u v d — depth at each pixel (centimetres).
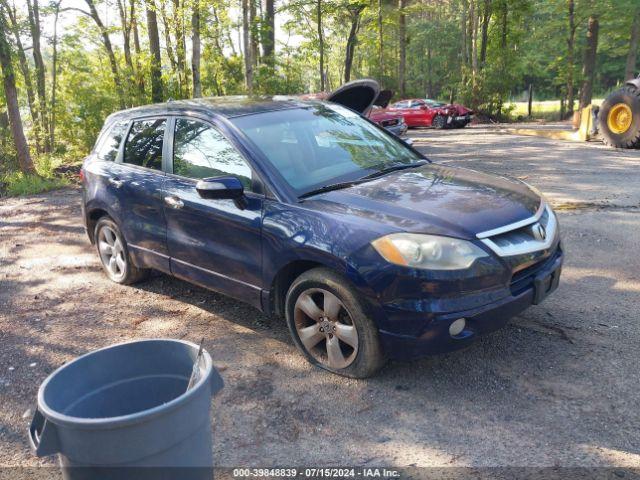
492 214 340
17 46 1609
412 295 311
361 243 324
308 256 346
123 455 176
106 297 523
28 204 1002
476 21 3156
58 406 197
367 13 3094
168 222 450
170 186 446
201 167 429
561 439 286
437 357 374
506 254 324
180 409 183
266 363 383
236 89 2261
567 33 3027
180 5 1636
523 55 3256
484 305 316
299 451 292
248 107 453
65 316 485
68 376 202
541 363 360
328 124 459
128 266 525
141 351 218
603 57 5400
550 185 890
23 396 362
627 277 493
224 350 406
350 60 3069
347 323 348
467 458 277
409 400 329
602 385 331
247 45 2050
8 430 327
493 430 297
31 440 185
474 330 318
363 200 357
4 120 1698
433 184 389
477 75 3014
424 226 321
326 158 419
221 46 2389
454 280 308
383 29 3862
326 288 345
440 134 2025
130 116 524
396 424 308
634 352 366
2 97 1496
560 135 1622
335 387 348
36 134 1689
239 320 455
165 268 471
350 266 325
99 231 551
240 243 391
